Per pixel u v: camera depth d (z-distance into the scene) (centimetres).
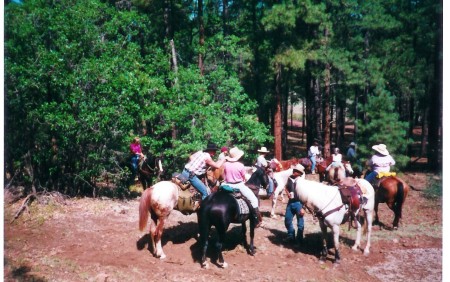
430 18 1984
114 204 1155
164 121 1471
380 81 1953
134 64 1320
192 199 786
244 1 2331
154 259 755
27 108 1135
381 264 782
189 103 1483
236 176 771
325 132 2359
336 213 761
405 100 2422
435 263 777
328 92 2325
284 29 2016
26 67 1122
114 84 1181
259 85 2400
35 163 1187
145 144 1350
